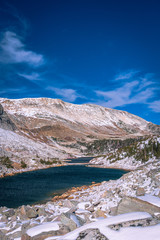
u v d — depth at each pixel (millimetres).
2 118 135250
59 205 17547
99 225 6637
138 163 72938
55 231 8016
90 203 14898
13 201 28375
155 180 14586
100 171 67688
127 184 17062
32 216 13789
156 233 5574
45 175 56125
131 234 5766
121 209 9398
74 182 44875
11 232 10281
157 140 75438
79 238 6344
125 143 189500
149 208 8547
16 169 62375
